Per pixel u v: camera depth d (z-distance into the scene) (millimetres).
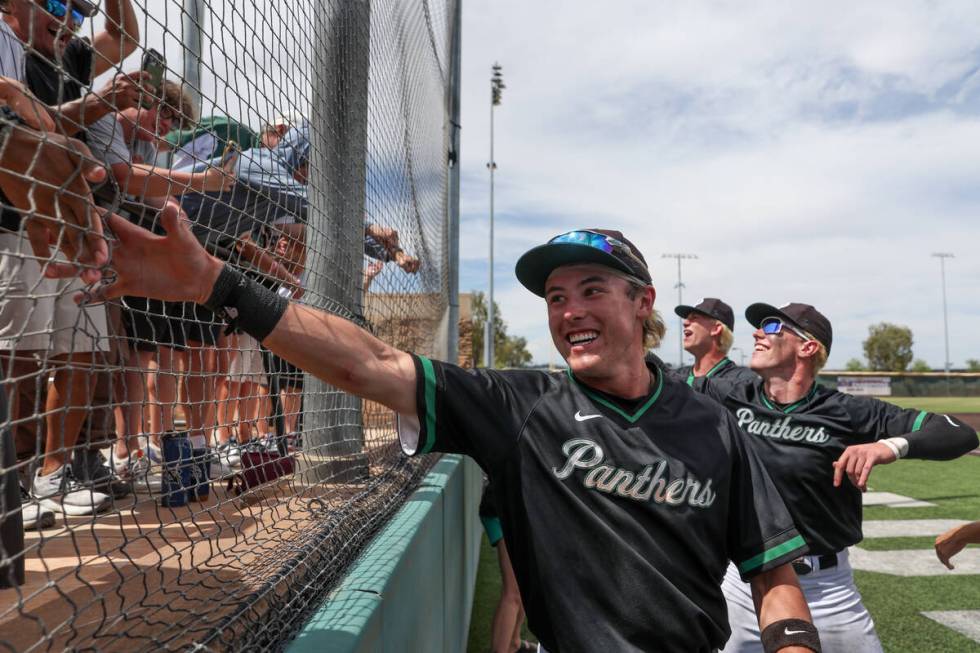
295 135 1515
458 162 6328
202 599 1038
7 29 1186
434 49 4020
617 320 1526
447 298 5703
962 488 8516
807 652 1438
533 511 1443
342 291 1989
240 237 1389
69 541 1414
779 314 2834
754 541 1529
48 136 712
